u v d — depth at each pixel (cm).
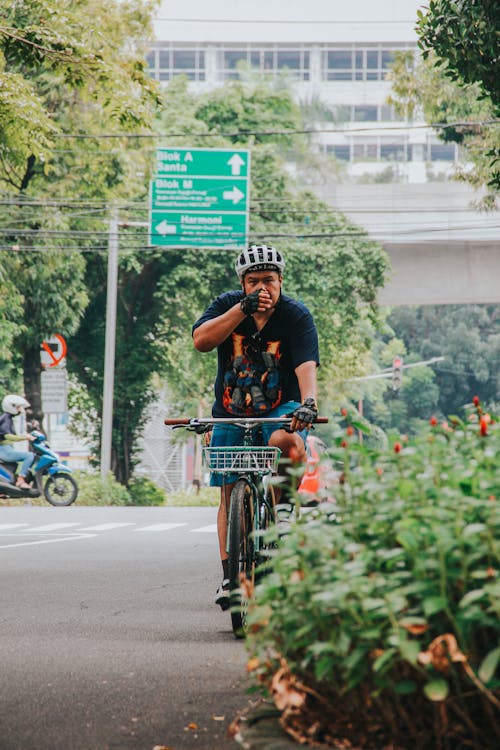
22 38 2342
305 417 1043
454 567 557
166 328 5816
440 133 4788
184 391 7069
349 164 14150
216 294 5725
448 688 542
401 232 6253
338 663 556
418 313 13588
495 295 6688
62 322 5006
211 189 5075
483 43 2247
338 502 646
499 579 537
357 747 589
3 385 5588
